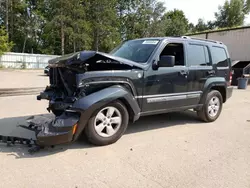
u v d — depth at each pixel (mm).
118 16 45906
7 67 27969
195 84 5113
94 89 3727
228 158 3551
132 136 4422
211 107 5621
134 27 46438
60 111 3984
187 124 5395
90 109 3533
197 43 5277
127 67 4023
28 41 41344
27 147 3670
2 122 4965
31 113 5879
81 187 2652
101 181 2791
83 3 37375
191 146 4000
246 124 5570
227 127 5254
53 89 4391
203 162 3391
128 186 2705
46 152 3537
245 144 4176
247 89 14094
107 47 40000
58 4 33250
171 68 4609
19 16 39875
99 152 3605
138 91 4145
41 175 2879
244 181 2895
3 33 29547
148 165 3240
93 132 3715
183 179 2904
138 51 4668
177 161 3395
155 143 4086
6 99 7953
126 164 3246
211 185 2783
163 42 4613
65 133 3375
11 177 2809
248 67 16594
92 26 37844
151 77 4289
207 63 5414
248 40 18781
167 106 4648
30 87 11047
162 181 2838
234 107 7844
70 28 34219
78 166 3141
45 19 39312
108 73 3756
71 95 3809
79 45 37438
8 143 3707
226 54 6035
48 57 32031
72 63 3494
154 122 5477
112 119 3912
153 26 45312
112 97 3715
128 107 4070
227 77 5977
